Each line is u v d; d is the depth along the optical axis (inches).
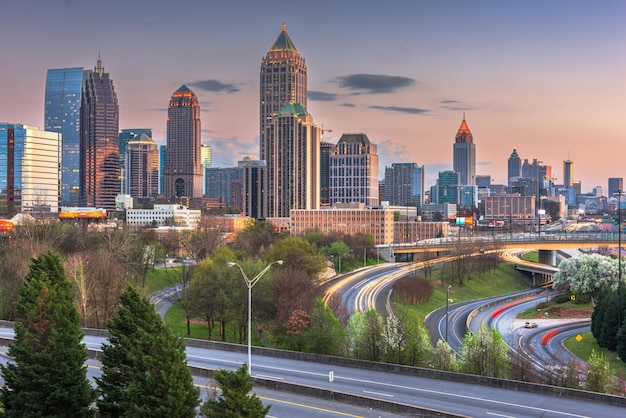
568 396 2913.4
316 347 4069.9
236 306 5319.9
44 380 2433.6
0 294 5123.0
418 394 2947.8
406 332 3887.8
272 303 5570.9
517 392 2992.1
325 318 4114.2
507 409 2746.1
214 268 6146.7
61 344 2511.1
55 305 2568.9
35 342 2522.1
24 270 5280.5
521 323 7416.3
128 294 2618.1
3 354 3513.8
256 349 3735.2
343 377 3225.9
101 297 5260.8
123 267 6550.2
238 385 2096.5
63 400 2466.8
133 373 2388.0
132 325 2571.4
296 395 2950.3
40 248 6254.9
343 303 7716.5
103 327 4938.5
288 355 3644.2
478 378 3125.0
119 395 2524.6
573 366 3693.4
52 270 2716.5
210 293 5334.6
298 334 4303.6
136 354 2406.5
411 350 3752.5
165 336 2329.0
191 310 5428.2
